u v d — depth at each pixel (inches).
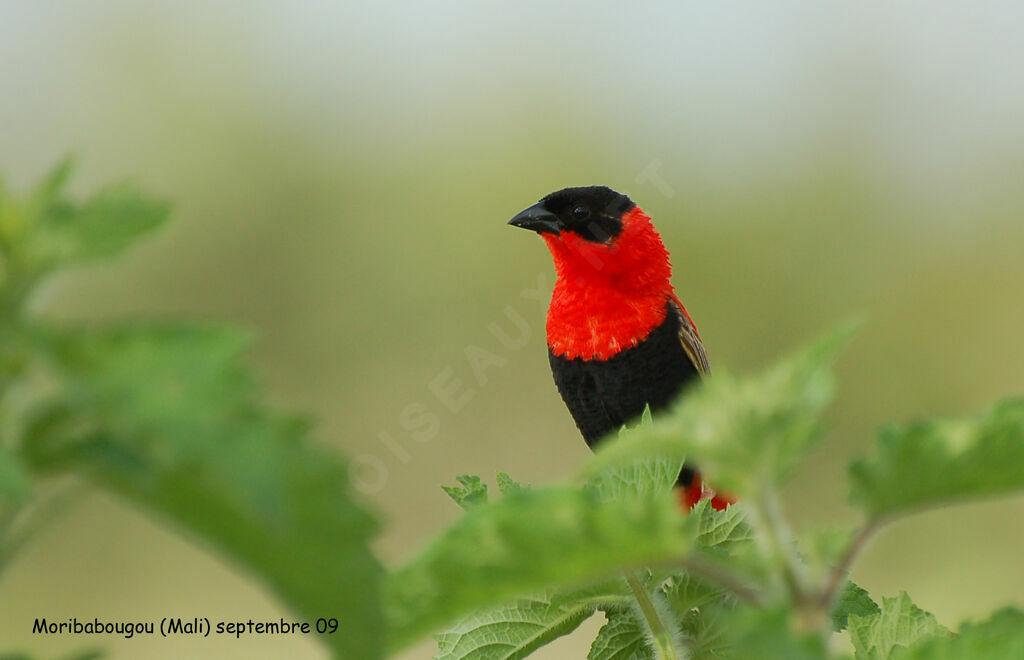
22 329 36.8
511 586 46.5
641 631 83.5
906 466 46.2
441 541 45.8
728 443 45.5
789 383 45.9
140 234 40.8
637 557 45.2
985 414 46.3
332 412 162.7
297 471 37.8
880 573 155.8
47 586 155.0
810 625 43.8
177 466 38.5
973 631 51.3
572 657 152.0
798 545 49.8
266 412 37.3
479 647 83.0
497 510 45.2
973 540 155.7
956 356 167.9
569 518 44.4
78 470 37.8
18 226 40.1
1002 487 46.3
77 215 40.7
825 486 157.0
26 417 37.4
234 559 42.9
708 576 45.9
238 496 37.9
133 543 155.4
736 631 40.3
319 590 42.2
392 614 46.2
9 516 39.4
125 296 163.0
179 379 36.4
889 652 73.9
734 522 81.3
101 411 36.1
